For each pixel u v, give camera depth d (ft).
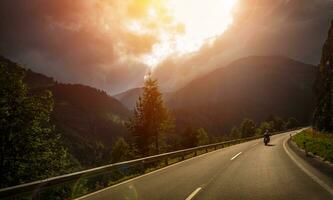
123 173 59.21
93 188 46.14
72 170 58.80
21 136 53.26
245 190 35.78
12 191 28.60
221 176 48.75
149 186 42.88
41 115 56.39
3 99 53.36
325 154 63.72
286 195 31.86
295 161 65.57
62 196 39.19
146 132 150.51
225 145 167.43
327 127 175.52
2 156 52.13
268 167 57.41
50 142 57.00
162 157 76.79
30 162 53.78
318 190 33.73
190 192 36.35
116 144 225.35
